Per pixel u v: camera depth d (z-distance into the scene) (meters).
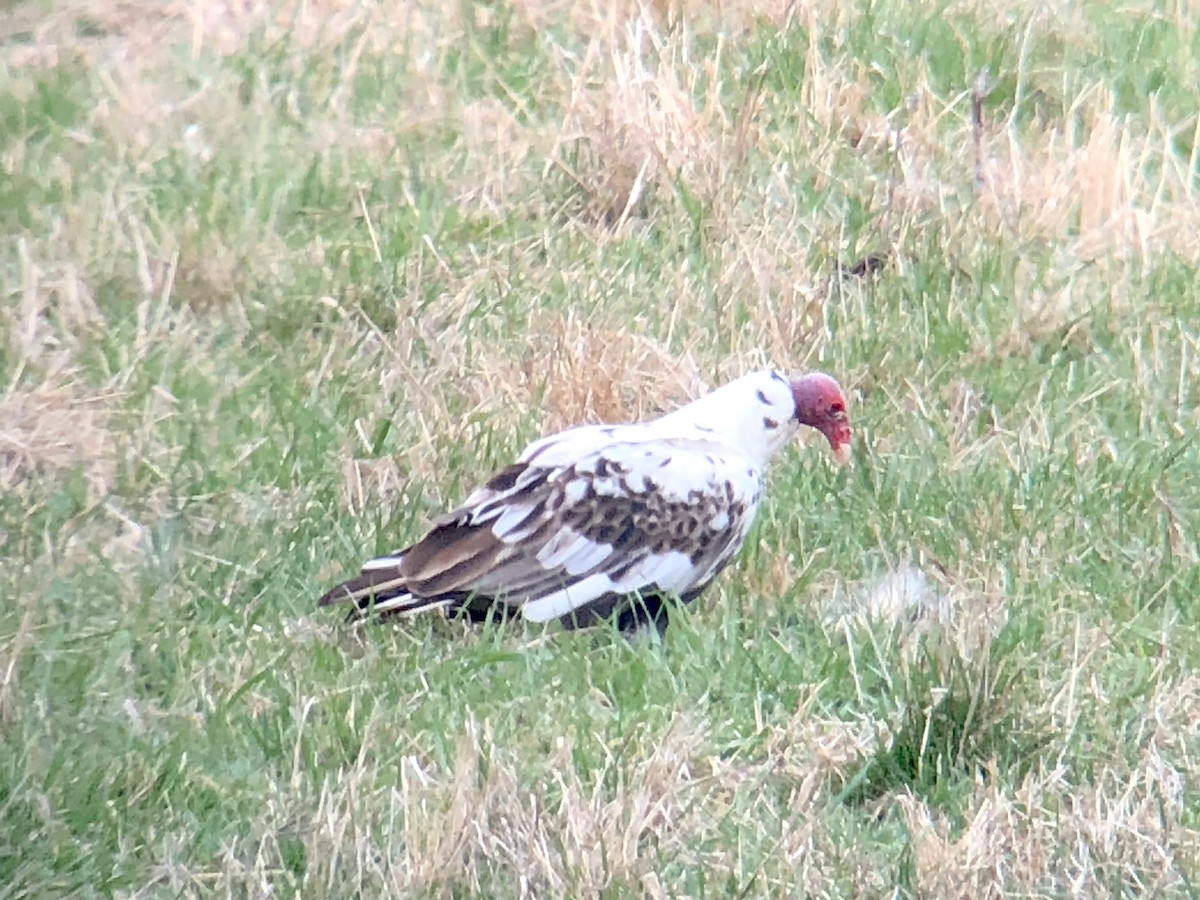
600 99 13.84
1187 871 7.78
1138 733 8.74
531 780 8.22
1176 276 12.97
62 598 9.43
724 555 9.73
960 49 15.08
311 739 8.42
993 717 8.59
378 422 11.07
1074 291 12.80
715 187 13.32
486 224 13.09
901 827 8.14
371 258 12.65
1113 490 10.76
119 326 11.75
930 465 10.92
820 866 7.83
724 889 7.69
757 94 13.94
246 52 14.79
